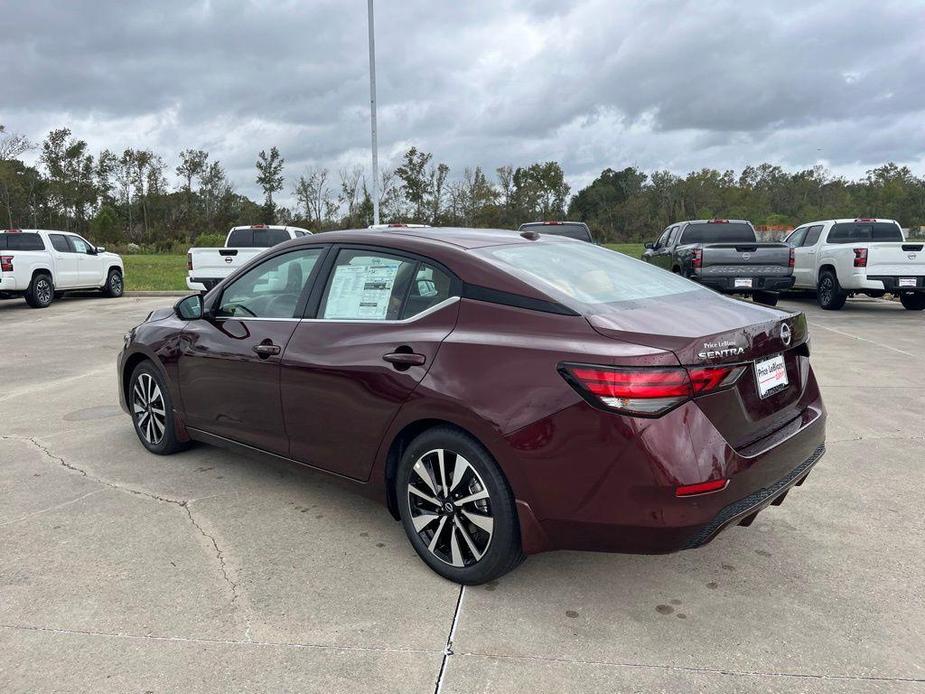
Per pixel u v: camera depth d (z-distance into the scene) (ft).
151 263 118.11
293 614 9.80
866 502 13.58
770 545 11.87
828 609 9.93
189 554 11.55
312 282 12.83
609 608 10.00
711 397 9.14
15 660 8.75
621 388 8.79
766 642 9.16
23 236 53.62
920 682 8.35
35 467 15.65
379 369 11.04
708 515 8.94
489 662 8.75
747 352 9.60
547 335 9.64
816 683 8.34
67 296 62.69
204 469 15.52
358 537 12.22
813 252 47.50
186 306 14.62
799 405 11.12
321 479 12.63
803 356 11.46
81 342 34.09
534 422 9.32
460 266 10.94
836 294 44.93
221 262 49.39
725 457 9.05
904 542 11.94
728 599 10.22
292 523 12.76
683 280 12.85
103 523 12.71
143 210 229.25
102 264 59.82
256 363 13.11
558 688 8.26
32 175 222.48
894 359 27.86
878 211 260.83
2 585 10.52
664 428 8.80
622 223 255.50
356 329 11.73
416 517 11.03
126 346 16.65
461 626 9.53
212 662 8.73
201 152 220.43
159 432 16.30
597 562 11.39
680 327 9.52
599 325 9.45
